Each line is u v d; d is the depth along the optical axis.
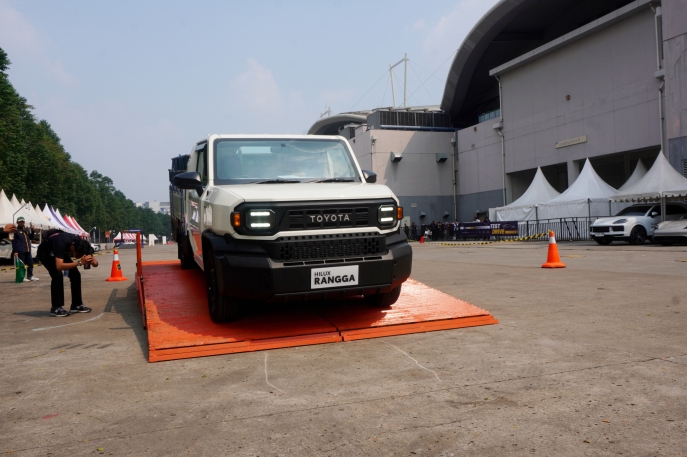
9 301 9.44
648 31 26.19
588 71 29.95
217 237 5.07
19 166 46.19
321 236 4.85
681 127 22.94
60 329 6.25
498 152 38.41
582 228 24.89
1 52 42.31
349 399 3.36
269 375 3.95
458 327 5.39
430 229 39.94
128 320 6.71
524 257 15.26
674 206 20.05
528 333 5.04
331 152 6.16
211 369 4.18
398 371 3.94
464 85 46.25
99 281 13.07
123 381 3.93
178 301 6.39
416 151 43.47
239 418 3.10
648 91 26.30
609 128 28.70
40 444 2.80
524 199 29.22
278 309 6.10
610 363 3.95
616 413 2.96
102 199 126.44
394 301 5.90
